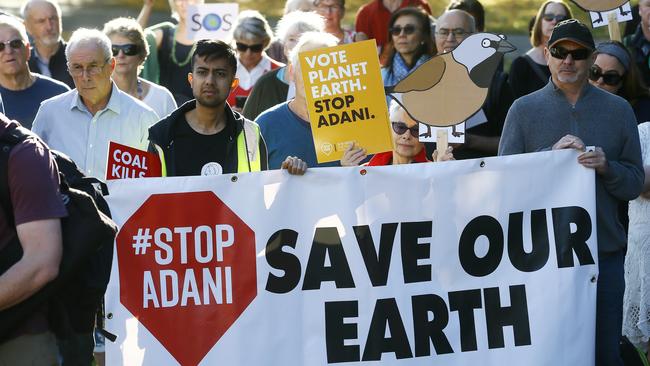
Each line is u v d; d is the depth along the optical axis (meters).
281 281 6.05
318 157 6.41
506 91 8.93
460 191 6.13
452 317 6.12
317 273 6.07
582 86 6.74
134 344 5.99
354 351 6.07
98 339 7.46
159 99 9.02
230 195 6.04
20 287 4.75
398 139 7.17
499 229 6.16
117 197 5.98
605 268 6.71
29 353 5.00
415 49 9.29
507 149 6.79
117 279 5.97
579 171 6.22
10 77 8.49
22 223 4.82
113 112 7.68
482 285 6.14
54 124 7.70
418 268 6.11
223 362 6.02
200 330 6.01
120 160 6.44
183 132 6.94
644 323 7.89
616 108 6.74
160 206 6.00
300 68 6.65
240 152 6.97
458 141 6.53
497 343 6.14
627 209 8.38
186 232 6.02
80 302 5.17
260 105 9.08
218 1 18.06
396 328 6.09
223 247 6.04
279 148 7.46
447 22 8.81
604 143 6.71
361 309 6.08
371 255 6.09
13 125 4.93
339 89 6.39
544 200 6.20
